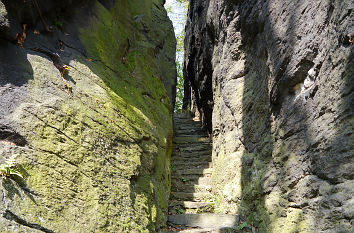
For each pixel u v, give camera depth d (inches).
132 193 120.7
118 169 119.7
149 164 149.9
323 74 112.7
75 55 142.4
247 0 210.4
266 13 173.5
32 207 78.4
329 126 104.7
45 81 110.5
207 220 170.6
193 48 415.8
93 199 98.7
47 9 135.9
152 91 217.5
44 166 89.7
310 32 125.2
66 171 95.4
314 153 111.4
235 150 206.2
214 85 297.3
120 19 228.7
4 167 76.7
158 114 207.2
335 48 104.1
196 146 316.5
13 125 88.7
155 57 278.8
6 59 102.9
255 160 173.0
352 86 93.8
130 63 211.2
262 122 175.0
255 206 158.7
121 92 163.9
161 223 140.9
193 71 434.6
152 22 304.8
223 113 241.8
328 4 112.4
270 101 159.5
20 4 113.8
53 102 106.2
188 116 508.4
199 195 211.6
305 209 112.4
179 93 788.6
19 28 114.4
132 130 145.8
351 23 94.5
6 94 94.3
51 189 87.1
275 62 153.5
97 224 94.0
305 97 125.9
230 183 197.0
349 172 92.4
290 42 140.3
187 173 250.4
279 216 130.6
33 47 118.9
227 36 247.1
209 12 310.3
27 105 97.0
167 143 209.0
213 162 259.4
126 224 106.0
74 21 160.4
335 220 93.4
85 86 132.4
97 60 159.8
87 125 116.3
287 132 136.5
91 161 107.7
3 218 69.9
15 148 84.9
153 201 138.0
